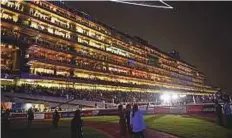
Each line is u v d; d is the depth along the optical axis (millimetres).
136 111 11625
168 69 149875
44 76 60250
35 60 64750
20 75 53375
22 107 44438
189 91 168250
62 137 18953
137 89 102875
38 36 70688
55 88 58625
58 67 73812
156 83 130125
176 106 33156
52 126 27453
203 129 19812
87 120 31891
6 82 50438
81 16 89438
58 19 81562
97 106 54844
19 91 45500
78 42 84500
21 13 66000
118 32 109625
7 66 57406
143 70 121062
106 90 81688
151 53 135750
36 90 49000
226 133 17906
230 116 21250
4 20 59781
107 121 30281
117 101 63938
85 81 74500
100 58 94312
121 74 101312
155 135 18000
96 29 95750
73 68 77688
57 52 75062
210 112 29875
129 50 115625
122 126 15906
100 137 18438
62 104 50250
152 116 31969
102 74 91062
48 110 45938
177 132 18844
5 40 56844
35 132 21969
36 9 73375
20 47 60250
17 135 20078
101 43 99000
